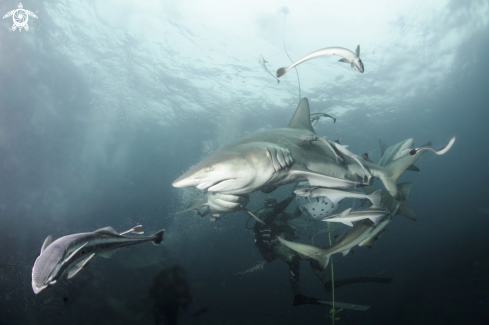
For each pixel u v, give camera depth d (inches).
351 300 393.4
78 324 252.2
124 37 782.5
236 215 1098.7
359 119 1087.0
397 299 364.2
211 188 136.1
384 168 200.5
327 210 252.4
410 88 931.3
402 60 793.6
